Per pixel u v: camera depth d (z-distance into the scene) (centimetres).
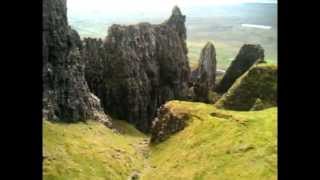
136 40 11469
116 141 6869
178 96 11862
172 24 12431
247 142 4981
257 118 5628
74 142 5753
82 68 7512
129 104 10762
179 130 6762
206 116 6431
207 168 4912
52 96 6606
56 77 6744
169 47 12094
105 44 11119
